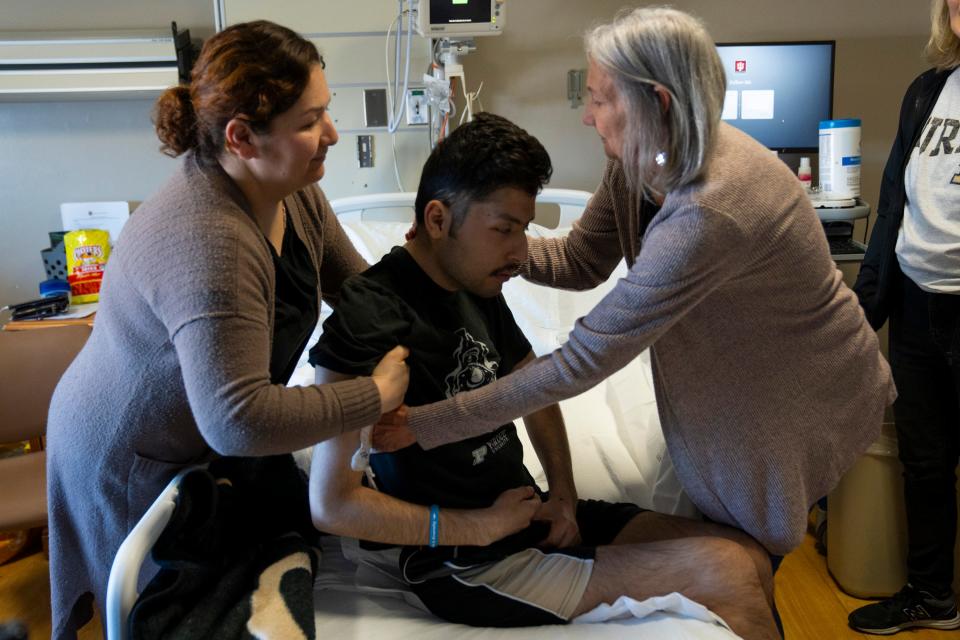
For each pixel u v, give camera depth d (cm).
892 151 190
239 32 100
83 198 282
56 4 265
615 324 103
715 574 119
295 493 135
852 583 210
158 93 260
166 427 115
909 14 260
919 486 191
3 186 278
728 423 118
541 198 244
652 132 99
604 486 157
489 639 118
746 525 123
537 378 106
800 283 111
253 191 107
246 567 117
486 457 127
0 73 244
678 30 95
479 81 266
